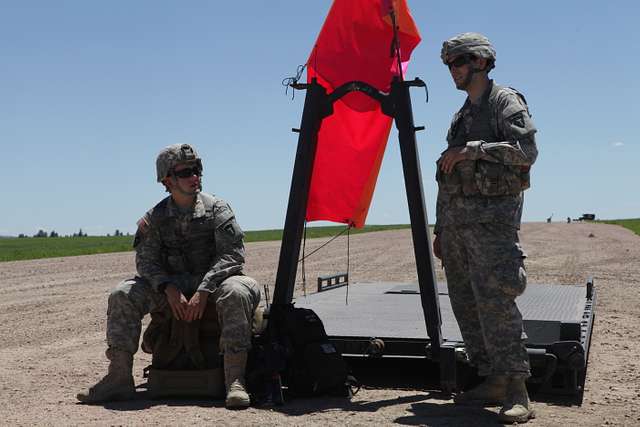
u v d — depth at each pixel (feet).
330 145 18.40
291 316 16.60
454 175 14.65
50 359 22.34
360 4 17.33
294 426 13.92
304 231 18.16
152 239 16.66
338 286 30.66
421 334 18.06
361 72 17.43
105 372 20.31
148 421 14.33
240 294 15.85
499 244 14.46
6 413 15.20
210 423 14.14
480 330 15.66
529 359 15.90
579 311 21.58
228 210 16.89
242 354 15.84
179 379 16.43
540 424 14.23
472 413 15.06
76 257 83.10
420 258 16.44
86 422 14.28
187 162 16.47
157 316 16.78
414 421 14.35
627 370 20.48
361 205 18.78
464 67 14.73
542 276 49.98
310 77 17.84
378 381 18.45
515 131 14.23
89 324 29.96
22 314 33.09
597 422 14.46
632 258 67.56
